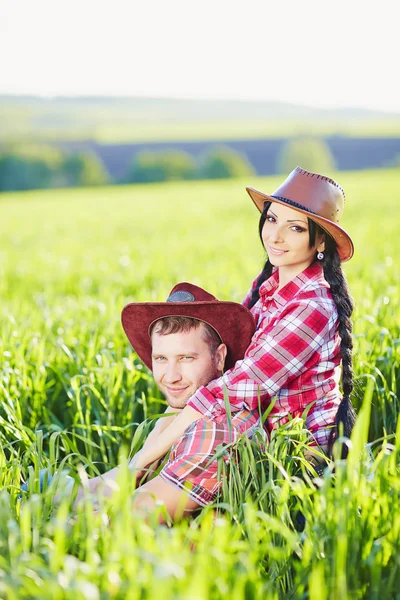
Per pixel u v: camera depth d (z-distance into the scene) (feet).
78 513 8.49
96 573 7.24
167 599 6.64
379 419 14.10
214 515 10.03
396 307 20.66
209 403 10.53
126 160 377.30
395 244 48.16
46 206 142.10
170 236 68.85
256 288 13.02
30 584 7.27
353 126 495.82
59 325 21.58
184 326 10.98
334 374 11.62
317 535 8.30
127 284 33.50
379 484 8.64
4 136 435.53
